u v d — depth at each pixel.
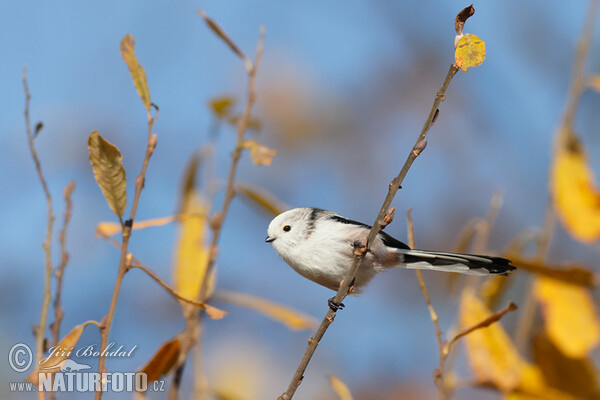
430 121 6.78
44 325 7.24
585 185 10.01
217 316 6.78
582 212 9.89
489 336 9.41
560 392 9.34
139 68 6.66
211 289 8.83
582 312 9.52
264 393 13.02
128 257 6.70
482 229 9.51
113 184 6.61
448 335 9.28
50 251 7.45
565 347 9.36
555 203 10.05
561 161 10.14
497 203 9.56
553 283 9.62
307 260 10.04
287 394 7.06
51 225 7.51
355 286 10.07
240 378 12.91
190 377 12.03
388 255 9.61
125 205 6.70
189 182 9.99
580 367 9.41
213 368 12.95
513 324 12.19
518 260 9.37
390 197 7.35
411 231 8.02
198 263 9.39
